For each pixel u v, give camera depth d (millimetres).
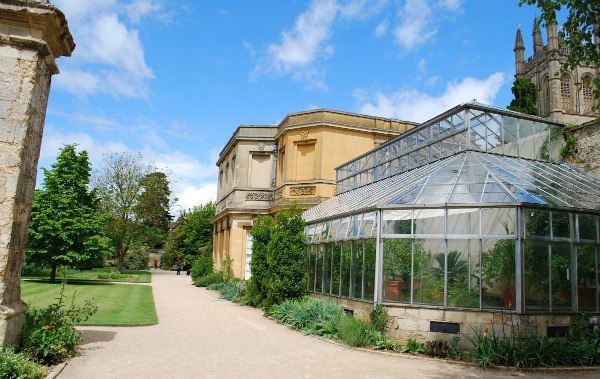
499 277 12445
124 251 53750
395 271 13539
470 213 13039
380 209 14133
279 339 13508
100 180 50188
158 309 19641
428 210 13500
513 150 17922
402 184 16594
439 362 11219
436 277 12992
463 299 12586
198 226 60781
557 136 19219
